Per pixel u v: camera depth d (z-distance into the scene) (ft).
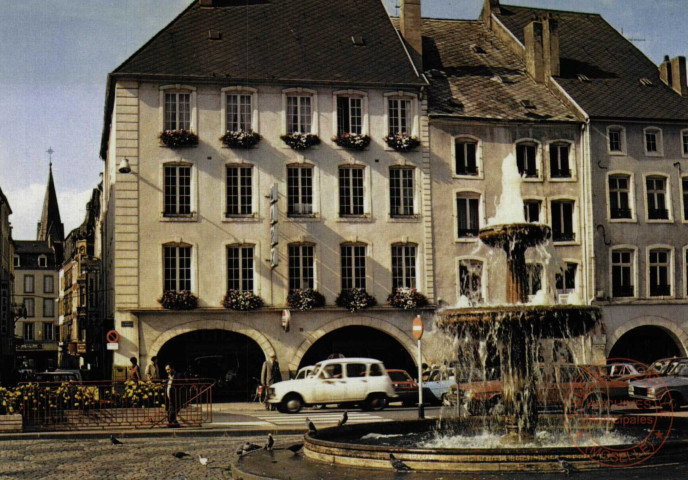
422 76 130.82
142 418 74.49
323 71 127.03
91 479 47.42
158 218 119.65
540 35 144.97
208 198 121.29
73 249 297.12
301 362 127.34
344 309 123.75
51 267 376.07
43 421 72.02
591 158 134.21
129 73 119.55
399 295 125.08
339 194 125.80
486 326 51.49
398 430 62.08
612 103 138.10
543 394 80.94
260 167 123.24
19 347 364.79
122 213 118.62
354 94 127.13
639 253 135.13
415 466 43.47
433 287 127.54
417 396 103.50
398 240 127.03
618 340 137.80
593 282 132.16
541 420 64.28
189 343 122.52
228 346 123.85
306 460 48.29
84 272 263.08
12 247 281.95
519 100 138.10
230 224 121.60
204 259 120.47
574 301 61.21
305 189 125.18
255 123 123.65
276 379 106.52
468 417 65.57
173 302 117.19
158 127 120.78
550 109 137.18
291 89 124.98
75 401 73.00
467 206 131.34
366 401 95.66
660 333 139.03
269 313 121.70
